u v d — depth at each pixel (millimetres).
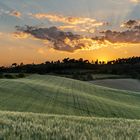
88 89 103250
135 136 6738
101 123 9297
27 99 65312
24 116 9273
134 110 64438
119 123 9625
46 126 7230
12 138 5621
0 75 136250
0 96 65938
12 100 62094
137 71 187250
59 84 109562
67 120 9375
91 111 58469
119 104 72062
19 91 74625
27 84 89250
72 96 76000
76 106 62531
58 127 7184
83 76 177250
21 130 6461
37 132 6348
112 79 163125
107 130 7418
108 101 75625
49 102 64375
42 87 85750
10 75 137125
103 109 61438
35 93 74375
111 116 55094
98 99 76562
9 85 83562
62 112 55000
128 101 86500
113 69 198875
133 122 10680
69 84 113062
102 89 107375
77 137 5973
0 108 52938
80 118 10422
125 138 6363
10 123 7375
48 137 5934
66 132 6453
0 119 7910
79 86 109125
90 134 6438
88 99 73500
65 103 64938
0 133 5969
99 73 191625
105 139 6012
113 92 102688
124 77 170375
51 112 54125
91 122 9383
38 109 55750
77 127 7508
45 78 133875
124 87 141000
